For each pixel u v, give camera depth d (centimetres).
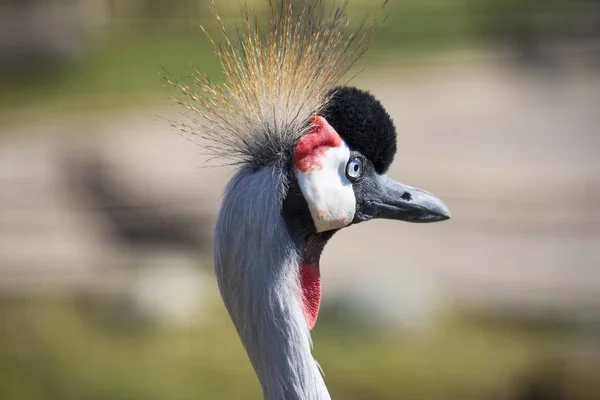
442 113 2380
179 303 1614
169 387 1378
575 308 1567
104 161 1895
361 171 607
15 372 1427
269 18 623
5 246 1748
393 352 1454
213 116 601
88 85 2758
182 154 1962
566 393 1346
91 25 3086
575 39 3075
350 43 629
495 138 2206
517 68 2792
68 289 1658
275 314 560
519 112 2375
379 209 631
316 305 611
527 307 1568
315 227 593
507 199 1908
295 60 600
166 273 1686
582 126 2281
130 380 1399
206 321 1587
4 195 1889
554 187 1930
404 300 1555
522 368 1388
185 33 3062
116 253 1767
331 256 1716
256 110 590
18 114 2517
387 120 606
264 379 569
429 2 3491
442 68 2775
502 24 3216
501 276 1661
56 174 1939
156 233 1808
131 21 3170
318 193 581
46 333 1520
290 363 561
